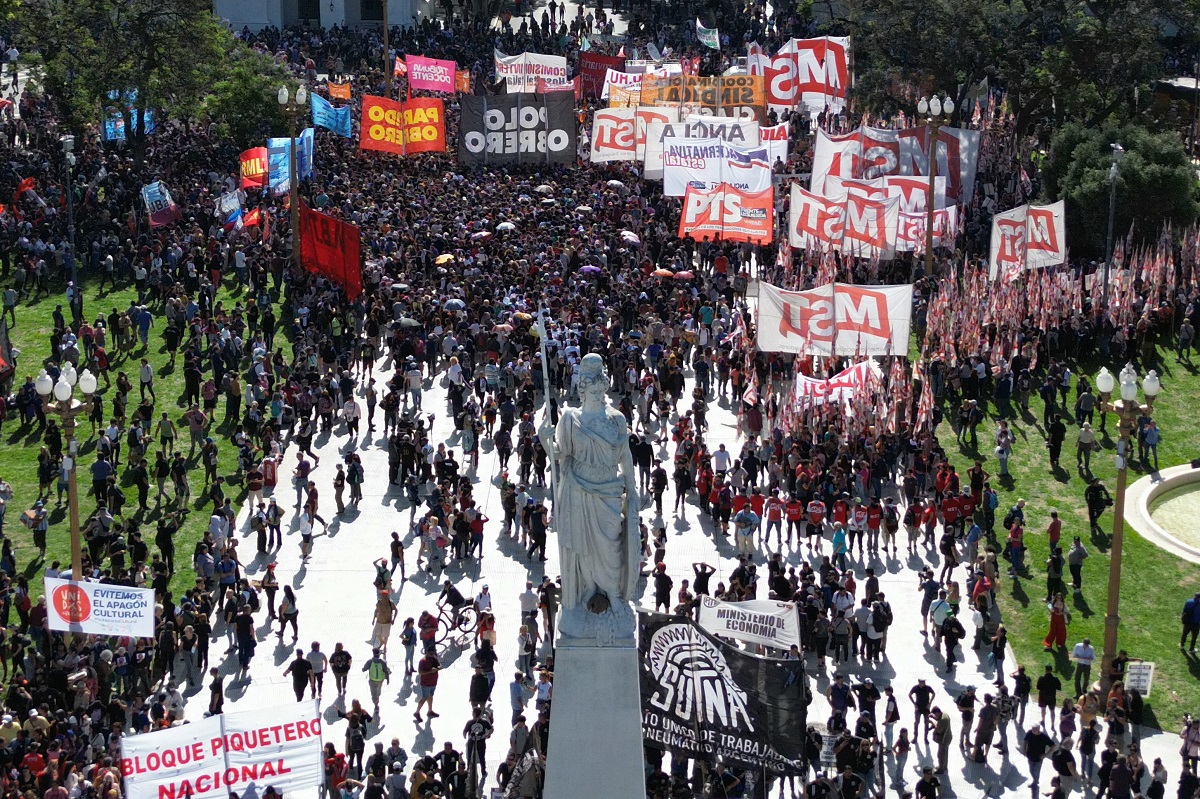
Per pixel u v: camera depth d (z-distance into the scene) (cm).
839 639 4391
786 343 5691
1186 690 4353
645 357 6222
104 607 3809
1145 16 9444
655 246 7369
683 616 3412
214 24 9331
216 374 6044
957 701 4053
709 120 7738
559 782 2609
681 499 5262
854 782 3650
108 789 3422
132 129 9275
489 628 4256
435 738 4059
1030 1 9750
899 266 7256
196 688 4275
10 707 3947
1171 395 6162
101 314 6719
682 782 3456
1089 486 5184
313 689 4212
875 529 4956
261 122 9206
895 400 5534
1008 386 5909
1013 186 8412
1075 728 3994
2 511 5041
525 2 15125
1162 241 6812
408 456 5381
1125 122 9406
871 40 9725
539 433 2616
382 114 8419
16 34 9156
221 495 5147
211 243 7056
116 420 5647
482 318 6216
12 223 7512
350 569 4903
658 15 13738
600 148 8456
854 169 7806
